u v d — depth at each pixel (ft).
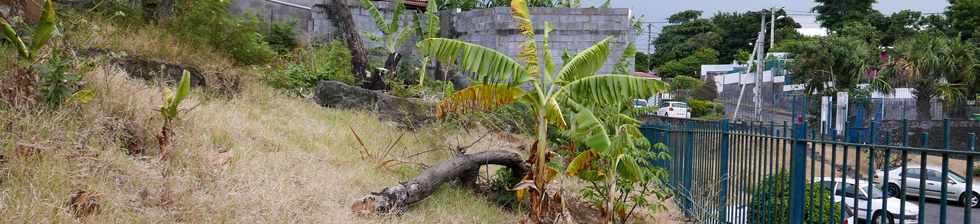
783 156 20.93
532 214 24.17
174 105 20.40
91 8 35.81
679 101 136.46
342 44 59.98
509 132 43.78
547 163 25.40
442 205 24.39
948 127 13.28
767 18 219.20
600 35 63.26
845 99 80.94
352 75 52.39
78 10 35.68
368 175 25.71
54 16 20.02
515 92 24.41
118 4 38.60
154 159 20.15
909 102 104.17
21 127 18.08
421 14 69.62
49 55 20.88
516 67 23.79
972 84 110.11
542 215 24.54
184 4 40.01
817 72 116.67
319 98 42.55
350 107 41.73
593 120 22.97
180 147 21.01
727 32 229.04
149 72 31.73
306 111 36.17
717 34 229.25
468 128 39.81
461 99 25.34
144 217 16.26
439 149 34.12
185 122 23.97
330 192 21.97
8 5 24.50
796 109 120.06
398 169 28.43
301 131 30.17
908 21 193.36
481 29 66.13
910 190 53.88
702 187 30.30
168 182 18.40
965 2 162.50
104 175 17.83
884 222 14.80
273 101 35.76
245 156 22.86
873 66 117.60
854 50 117.39
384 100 41.34
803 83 120.47
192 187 18.74
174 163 20.11
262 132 27.43
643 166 30.19
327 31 64.54
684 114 123.13
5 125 17.81
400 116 40.75
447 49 24.02
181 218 17.02
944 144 13.33
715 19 242.99
